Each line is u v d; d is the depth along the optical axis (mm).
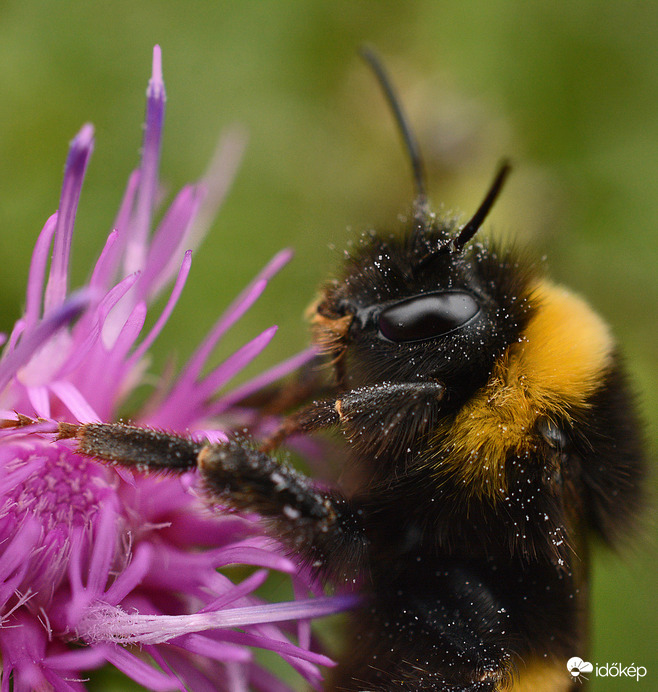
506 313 77
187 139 107
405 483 78
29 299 77
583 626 80
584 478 79
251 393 83
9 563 74
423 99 106
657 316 111
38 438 77
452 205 102
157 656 76
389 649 79
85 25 102
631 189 117
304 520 75
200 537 79
